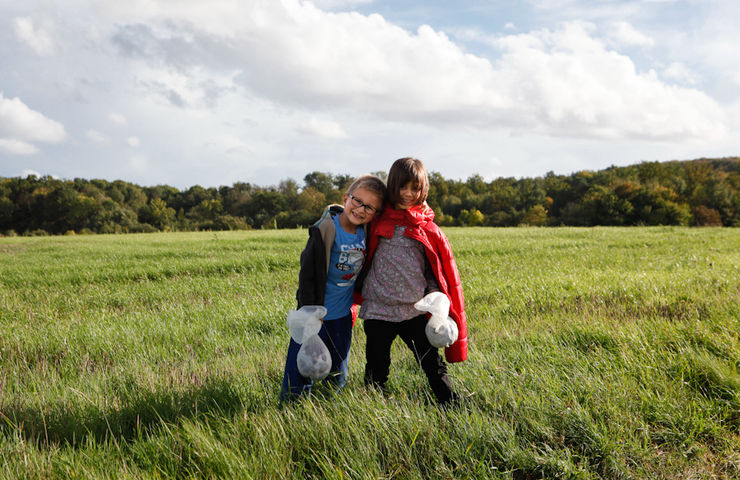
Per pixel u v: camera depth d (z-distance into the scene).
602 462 2.22
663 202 64.88
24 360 3.95
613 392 2.72
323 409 2.55
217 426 2.50
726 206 73.94
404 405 2.58
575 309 5.13
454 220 95.19
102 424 2.62
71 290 8.35
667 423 2.50
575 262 9.20
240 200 104.81
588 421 2.38
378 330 2.70
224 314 5.66
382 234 2.66
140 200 104.31
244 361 3.72
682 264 8.33
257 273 9.53
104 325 5.20
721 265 7.58
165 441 2.32
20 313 6.18
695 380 2.94
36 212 90.81
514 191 105.50
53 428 2.62
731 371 2.97
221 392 3.00
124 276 9.92
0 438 2.40
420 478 2.01
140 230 87.75
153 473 2.03
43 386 3.28
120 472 2.02
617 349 3.49
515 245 13.51
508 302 5.72
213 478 1.96
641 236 16.20
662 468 2.16
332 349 2.83
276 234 26.83
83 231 84.19
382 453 2.24
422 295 2.68
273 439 2.24
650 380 2.92
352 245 2.68
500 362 3.35
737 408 2.65
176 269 10.37
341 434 2.32
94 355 4.20
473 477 2.05
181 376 3.41
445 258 2.69
